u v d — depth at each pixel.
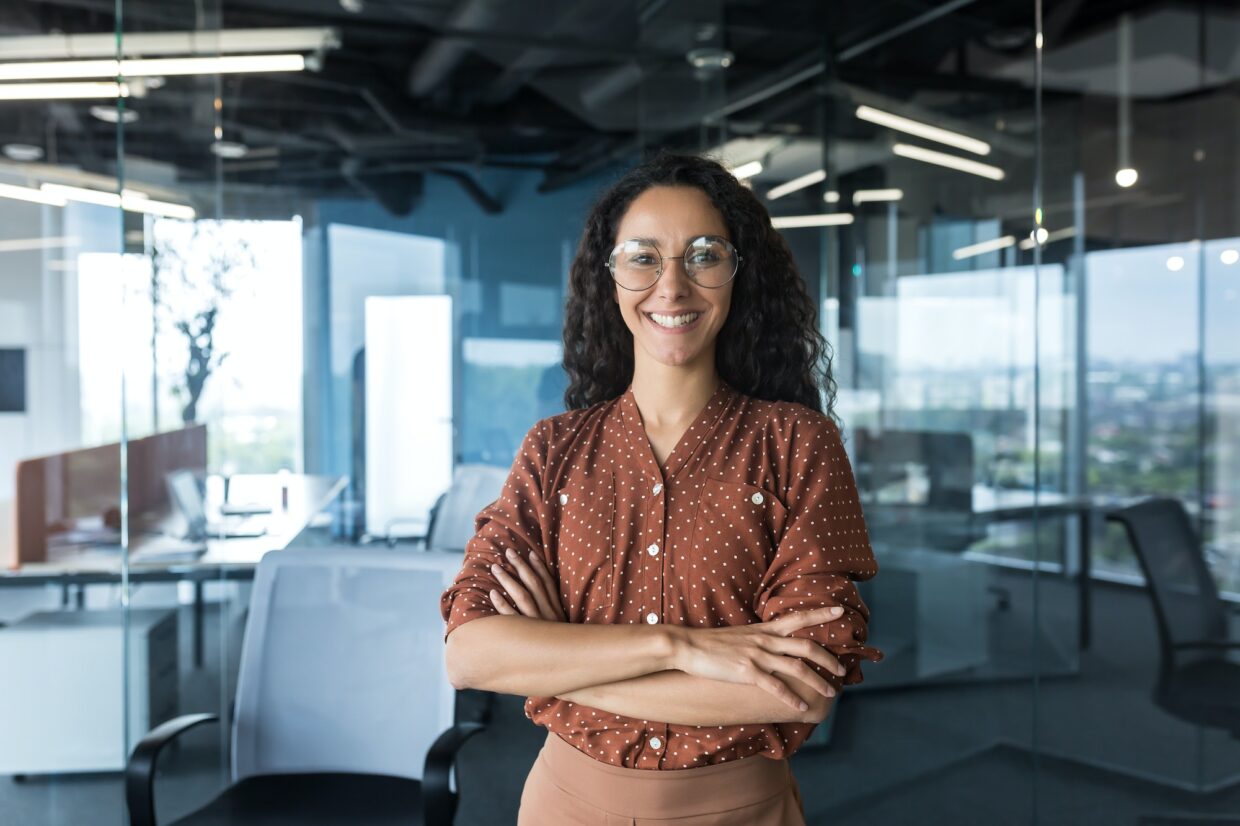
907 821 2.79
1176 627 2.65
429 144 3.77
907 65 3.08
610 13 3.59
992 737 3.01
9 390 3.46
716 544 1.09
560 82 3.80
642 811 1.05
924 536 3.14
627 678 1.03
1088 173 2.67
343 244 3.71
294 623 2.01
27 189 3.32
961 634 3.07
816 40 3.29
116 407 3.41
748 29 3.45
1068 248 2.71
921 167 3.06
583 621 1.13
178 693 2.73
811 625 1.03
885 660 3.25
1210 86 2.53
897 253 3.13
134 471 2.63
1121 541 2.72
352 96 3.69
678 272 1.11
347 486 3.69
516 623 1.08
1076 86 2.67
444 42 3.71
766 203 3.43
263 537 3.14
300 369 3.49
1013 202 2.87
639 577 1.11
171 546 2.74
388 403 3.75
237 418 3.13
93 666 2.88
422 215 3.79
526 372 3.89
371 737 1.97
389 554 2.04
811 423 1.13
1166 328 2.61
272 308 3.44
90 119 3.15
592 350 1.29
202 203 2.92
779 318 1.24
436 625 1.98
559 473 1.17
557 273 3.89
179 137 2.79
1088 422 2.73
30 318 3.43
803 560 1.07
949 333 3.03
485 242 3.84
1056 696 2.85
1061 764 2.85
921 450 3.11
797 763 3.12
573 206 3.87
